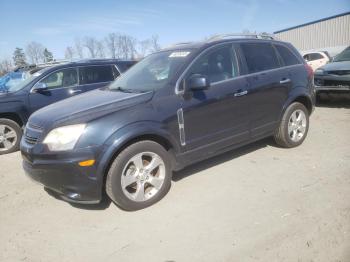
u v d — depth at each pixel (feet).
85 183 10.87
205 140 13.53
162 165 12.32
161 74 13.70
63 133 10.93
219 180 13.98
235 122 14.51
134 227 10.87
